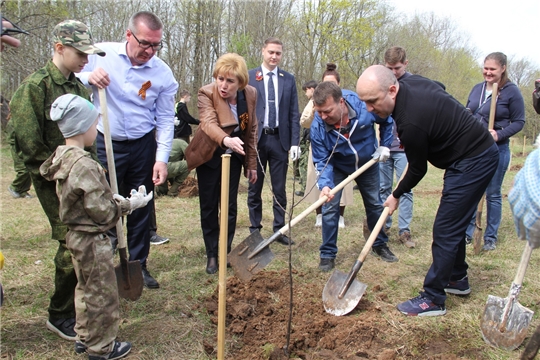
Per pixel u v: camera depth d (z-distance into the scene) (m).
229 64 3.45
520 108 4.52
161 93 3.60
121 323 3.10
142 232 3.64
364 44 20.22
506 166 4.64
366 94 2.95
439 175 11.89
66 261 2.71
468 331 3.07
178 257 4.44
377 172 4.22
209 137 3.61
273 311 3.28
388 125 4.19
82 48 2.50
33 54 11.73
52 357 2.65
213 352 2.78
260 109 4.67
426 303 3.30
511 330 2.84
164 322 3.12
